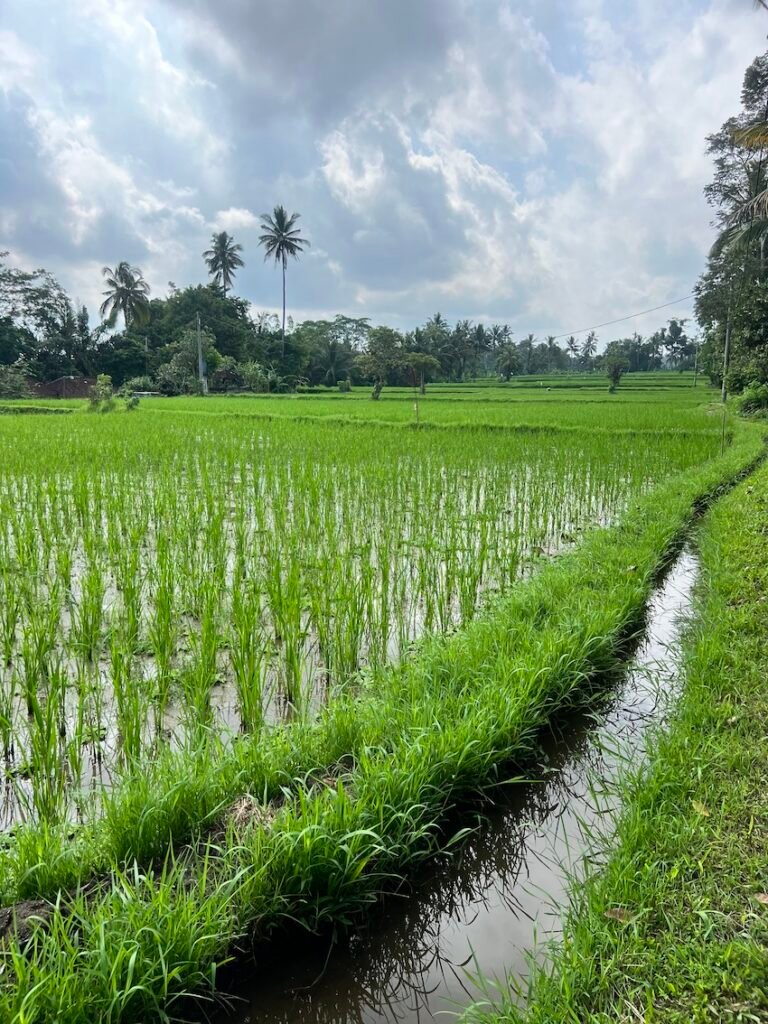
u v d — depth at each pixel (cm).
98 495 959
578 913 279
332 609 615
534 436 1978
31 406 3809
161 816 310
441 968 284
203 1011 259
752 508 947
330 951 290
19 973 216
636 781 353
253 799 326
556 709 460
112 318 5925
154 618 573
